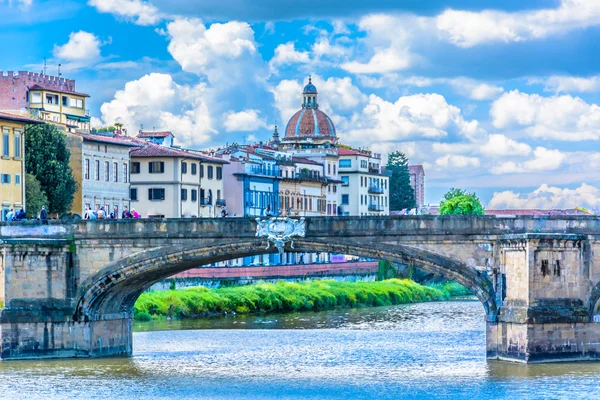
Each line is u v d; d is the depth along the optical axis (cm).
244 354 15475
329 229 13850
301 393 12394
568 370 13138
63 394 12281
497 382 12631
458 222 13762
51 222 14362
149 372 13662
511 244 13625
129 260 14162
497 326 13862
